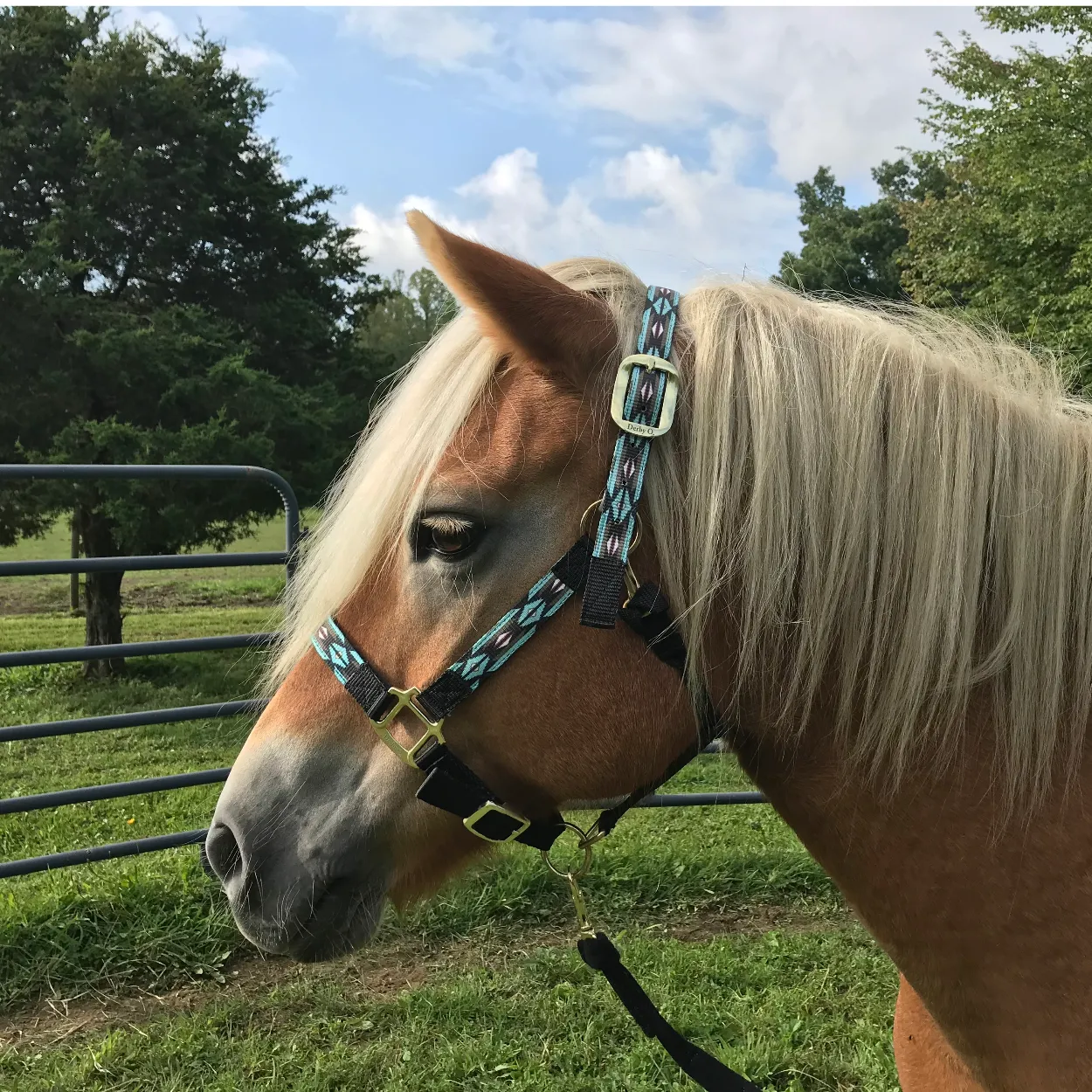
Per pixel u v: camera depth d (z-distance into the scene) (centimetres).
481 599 105
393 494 109
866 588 102
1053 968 100
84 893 322
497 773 109
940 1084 127
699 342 107
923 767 104
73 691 886
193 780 328
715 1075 117
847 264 2217
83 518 943
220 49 1081
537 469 104
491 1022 269
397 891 122
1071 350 859
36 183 978
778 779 113
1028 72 1007
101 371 889
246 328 1064
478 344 111
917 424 104
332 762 115
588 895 353
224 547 979
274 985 290
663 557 103
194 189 992
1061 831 100
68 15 1016
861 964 303
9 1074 244
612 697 104
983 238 1038
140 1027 266
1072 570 104
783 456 102
